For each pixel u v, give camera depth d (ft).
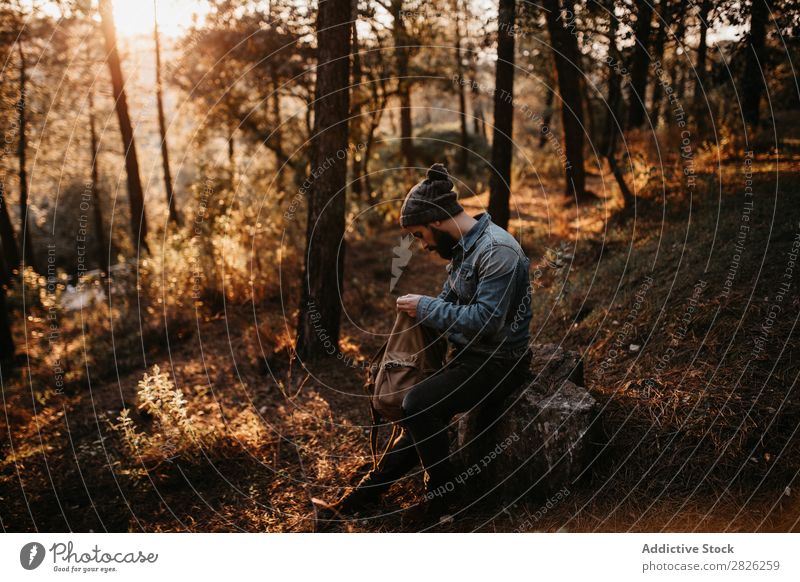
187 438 10.27
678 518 6.89
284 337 15.64
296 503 8.78
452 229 7.31
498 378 7.32
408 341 7.54
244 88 32.19
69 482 10.38
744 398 8.12
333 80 13.65
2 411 14.57
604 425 8.33
